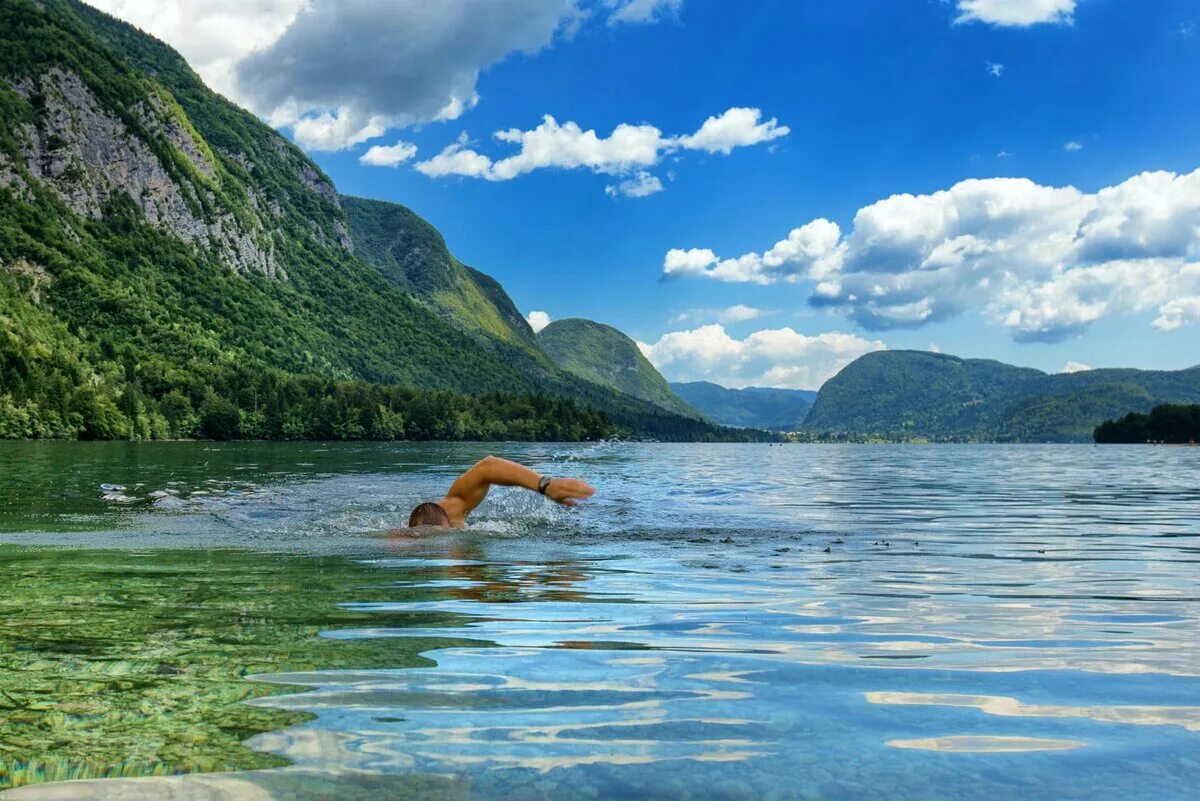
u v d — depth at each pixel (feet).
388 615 11.53
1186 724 6.92
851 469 82.17
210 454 106.63
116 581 14.28
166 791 5.19
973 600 13.47
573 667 8.74
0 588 13.44
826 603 13.01
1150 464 104.73
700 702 7.48
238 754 5.92
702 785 5.46
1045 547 21.45
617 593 13.76
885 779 5.60
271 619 11.11
